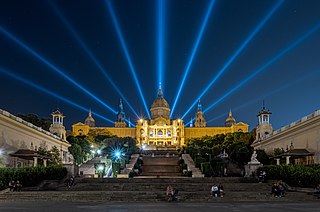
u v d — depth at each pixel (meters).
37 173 51.75
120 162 89.31
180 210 30.23
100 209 31.16
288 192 45.56
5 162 59.09
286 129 74.19
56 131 103.19
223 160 90.00
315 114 59.72
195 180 57.41
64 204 36.25
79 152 103.69
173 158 112.25
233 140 134.62
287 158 61.94
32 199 40.94
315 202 37.91
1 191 44.16
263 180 55.56
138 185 51.62
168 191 40.69
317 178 44.00
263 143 94.56
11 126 62.44
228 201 40.22
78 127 191.50
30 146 72.25
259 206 33.56
